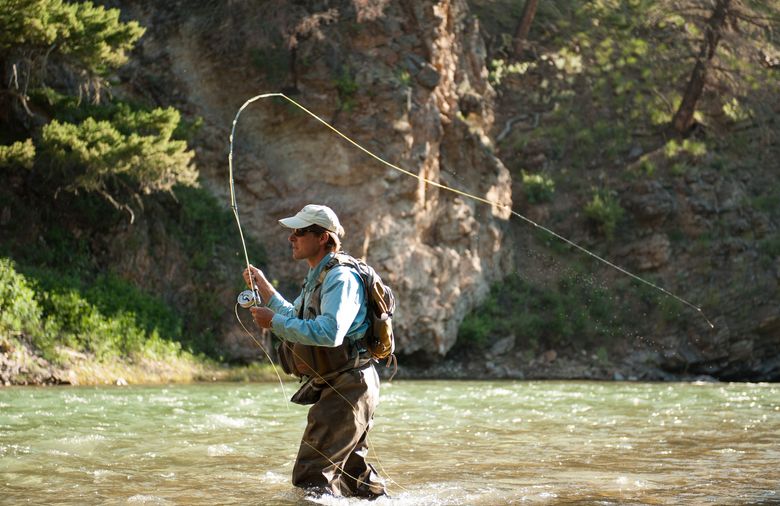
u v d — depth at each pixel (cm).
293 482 654
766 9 4122
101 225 2528
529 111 4197
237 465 820
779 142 4294
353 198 2992
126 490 678
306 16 3048
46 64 2352
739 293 3697
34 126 2417
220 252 2789
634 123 4228
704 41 4109
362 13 3116
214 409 1419
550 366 3334
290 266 2914
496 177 3472
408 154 3064
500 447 997
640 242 3756
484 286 3362
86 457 855
